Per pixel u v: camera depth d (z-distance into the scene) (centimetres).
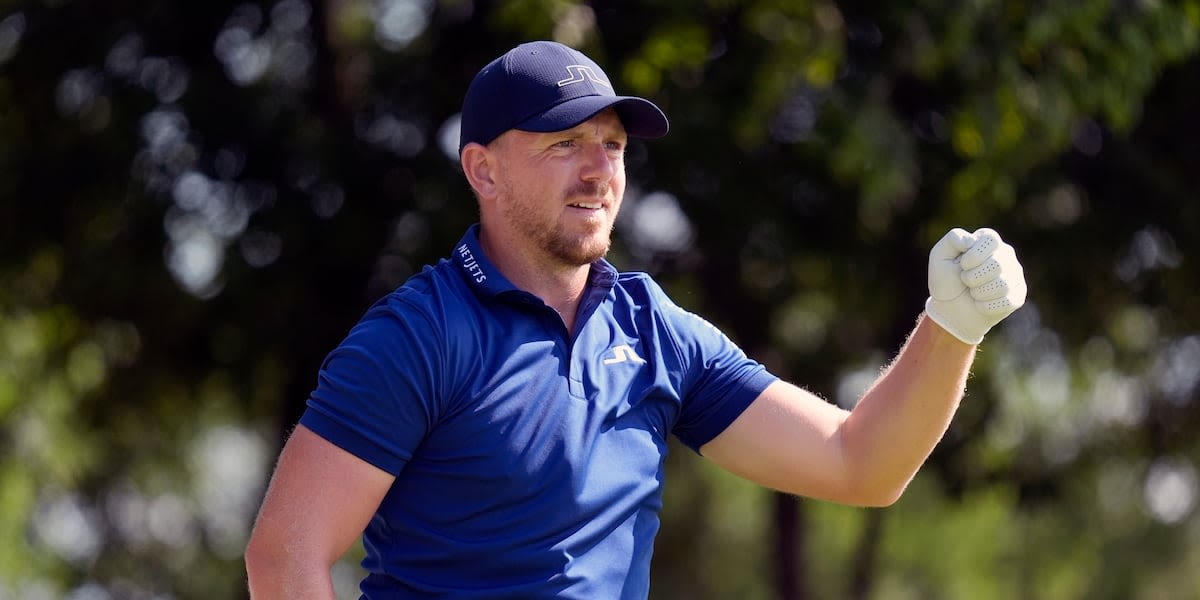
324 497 999
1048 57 2761
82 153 3058
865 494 1134
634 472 1056
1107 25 2780
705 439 1165
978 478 3903
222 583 6084
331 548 1001
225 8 3028
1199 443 4147
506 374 1023
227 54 3064
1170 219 3316
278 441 3141
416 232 2898
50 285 3356
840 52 2595
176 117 2978
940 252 1059
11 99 3097
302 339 3091
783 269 3178
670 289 3166
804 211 3095
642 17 2730
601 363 1066
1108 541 5881
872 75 2684
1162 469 4472
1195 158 3356
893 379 1103
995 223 3206
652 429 1089
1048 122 2709
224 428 5116
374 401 998
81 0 3030
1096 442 4125
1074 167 3303
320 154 2906
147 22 3022
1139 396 4078
